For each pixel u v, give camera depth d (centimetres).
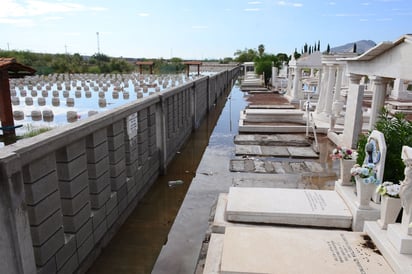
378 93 709
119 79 3167
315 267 327
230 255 348
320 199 493
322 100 1247
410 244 323
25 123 1234
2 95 1093
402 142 462
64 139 313
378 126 500
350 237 382
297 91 1806
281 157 823
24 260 252
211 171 717
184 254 409
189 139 1027
